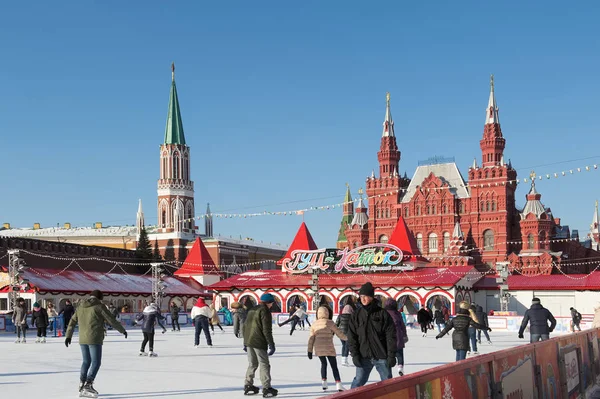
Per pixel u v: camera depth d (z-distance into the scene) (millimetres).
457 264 133875
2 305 80312
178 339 48500
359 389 7742
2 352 35812
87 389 18094
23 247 96188
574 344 19453
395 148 154500
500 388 12297
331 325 19672
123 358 31297
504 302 72375
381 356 14898
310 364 28469
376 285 88562
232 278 100688
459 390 10555
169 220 177375
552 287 88188
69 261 107625
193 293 104500
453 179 145500
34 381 22172
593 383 22016
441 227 141875
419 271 91438
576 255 159250
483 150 141750
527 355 14328
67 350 37344
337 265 95312
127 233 183375
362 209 155125
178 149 180375
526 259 130625
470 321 24359
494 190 138250
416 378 9109
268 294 18828
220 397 18375
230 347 39031
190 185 182125
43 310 45812
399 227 100688
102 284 91375
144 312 32438
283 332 61281
